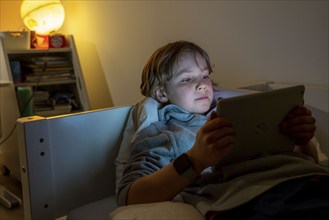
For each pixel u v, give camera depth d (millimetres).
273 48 1421
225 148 716
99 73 2660
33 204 938
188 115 1062
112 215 790
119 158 1086
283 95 783
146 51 2137
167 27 1946
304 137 826
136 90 2287
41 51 2414
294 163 744
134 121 1109
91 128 1062
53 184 986
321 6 1228
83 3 2654
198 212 708
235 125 733
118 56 2404
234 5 1540
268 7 1405
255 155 792
